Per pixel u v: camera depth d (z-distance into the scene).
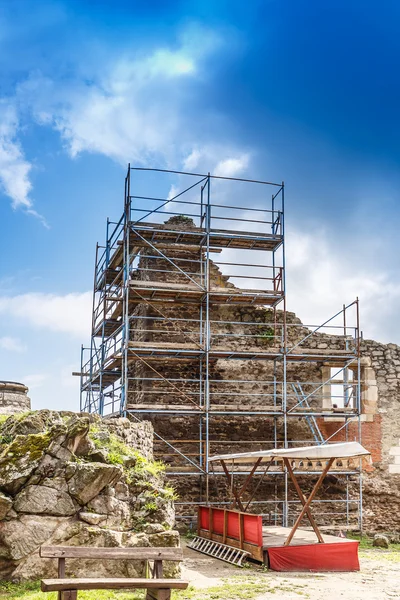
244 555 11.64
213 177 18.19
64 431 8.98
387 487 18.14
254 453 12.28
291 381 18.55
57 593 7.25
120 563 8.53
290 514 17.53
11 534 8.41
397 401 18.78
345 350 17.77
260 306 19.03
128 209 17.28
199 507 14.23
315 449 11.66
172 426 17.44
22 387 15.68
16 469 8.69
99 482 8.85
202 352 16.73
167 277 18.52
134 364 19.16
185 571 10.92
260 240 18.39
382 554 14.37
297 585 9.91
